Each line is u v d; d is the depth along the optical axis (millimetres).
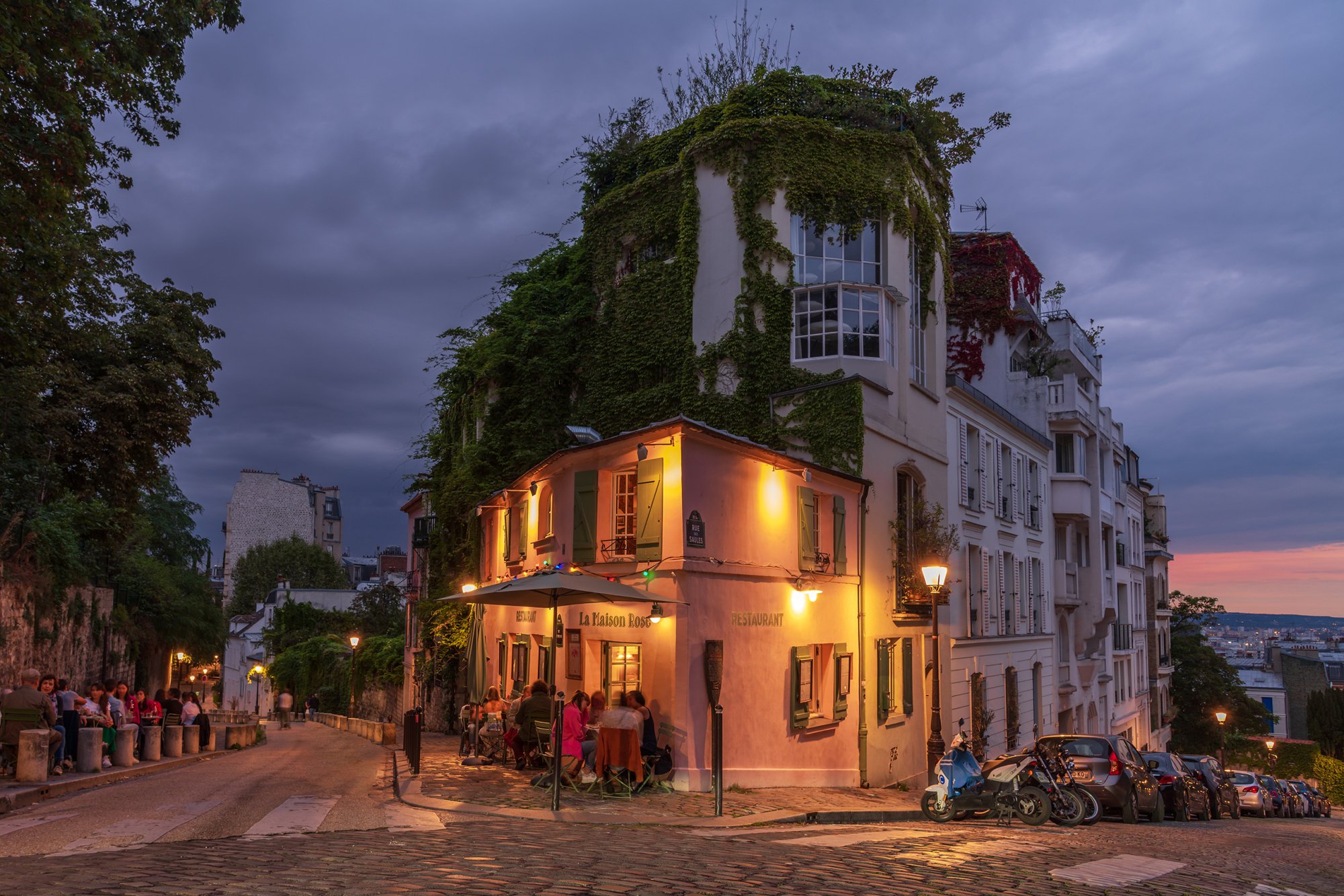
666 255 24969
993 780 13133
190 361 26641
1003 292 34469
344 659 52438
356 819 10023
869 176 23641
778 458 16766
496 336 27703
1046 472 34469
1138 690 46500
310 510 95500
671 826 10805
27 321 16656
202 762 20531
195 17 15406
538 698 15445
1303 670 101500
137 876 6508
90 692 17922
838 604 19141
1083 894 7047
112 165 17422
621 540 16312
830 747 18359
